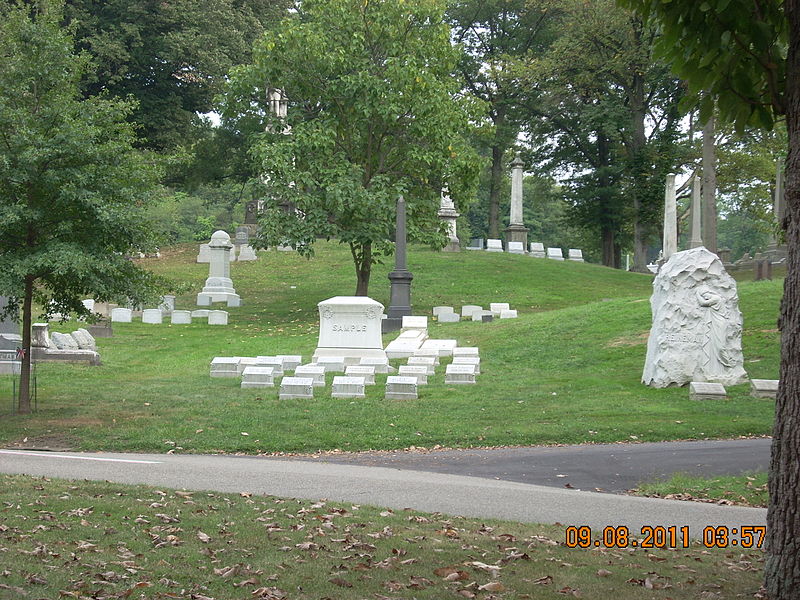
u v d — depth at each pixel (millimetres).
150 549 8531
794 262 7055
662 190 60125
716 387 21375
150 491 11305
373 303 26672
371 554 8633
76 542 8609
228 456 16078
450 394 22188
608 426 18297
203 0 53969
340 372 25609
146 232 20109
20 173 18656
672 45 8758
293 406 20484
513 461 15539
